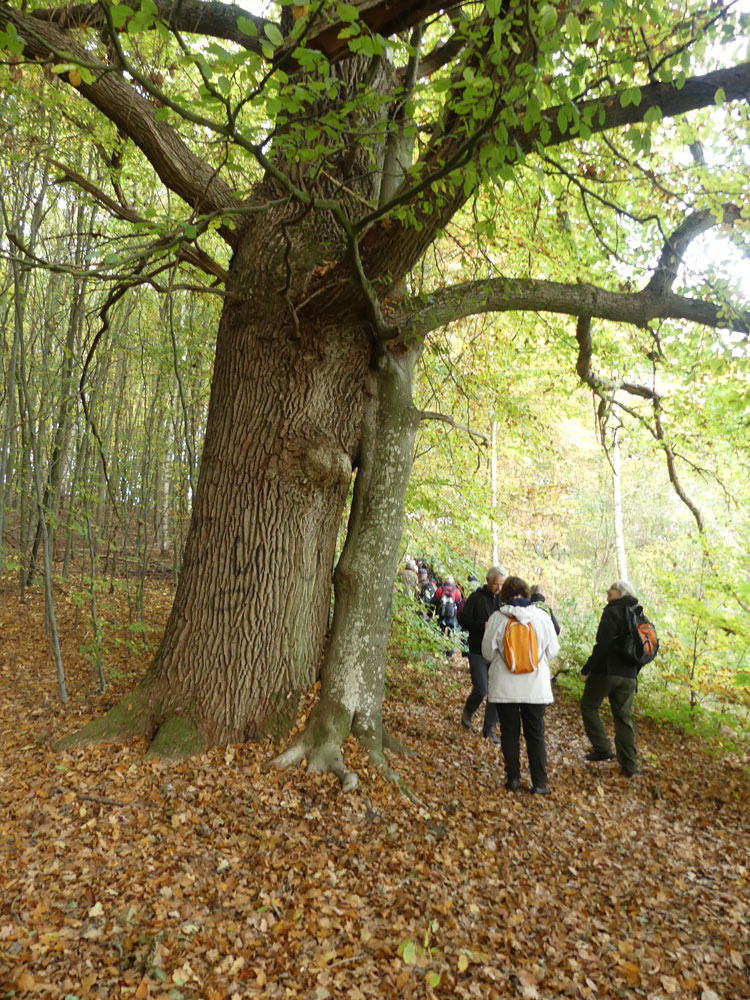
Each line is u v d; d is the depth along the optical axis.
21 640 8.60
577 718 7.23
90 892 3.00
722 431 7.73
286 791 4.13
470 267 7.80
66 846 3.37
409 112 3.19
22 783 4.04
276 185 5.08
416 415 5.45
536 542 16.73
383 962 2.72
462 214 7.64
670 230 6.57
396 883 3.31
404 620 7.35
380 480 5.23
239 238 5.16
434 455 9.86
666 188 5.86
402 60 3.79
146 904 2.96
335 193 5.08
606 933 3.08
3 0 3.05
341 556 5.15
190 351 9.08
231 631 4.82
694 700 6.73
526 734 4.85
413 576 8.28
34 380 9.46
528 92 2.99
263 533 4.92
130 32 2.42
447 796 4.48
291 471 4.97
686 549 15.13
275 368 4.99
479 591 6.49
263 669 4.82
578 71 2.95
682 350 6.83
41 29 4.11
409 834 3.83
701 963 2.90
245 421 5.00
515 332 8.91
